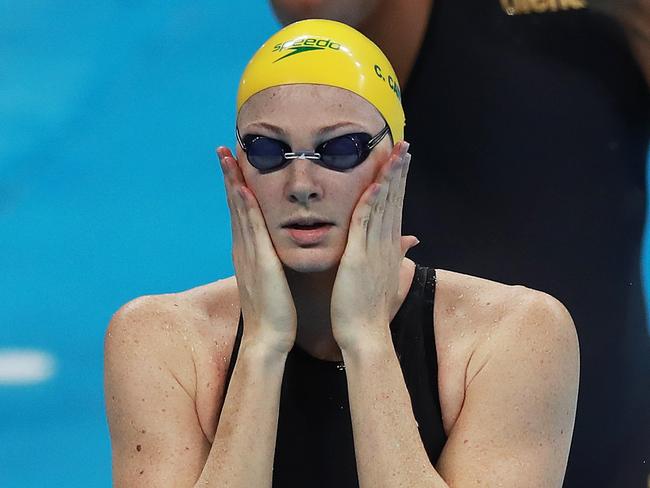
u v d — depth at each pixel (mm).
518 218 8883
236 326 7180
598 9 8078
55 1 25406
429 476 6477
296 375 7004
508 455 6617
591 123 8750
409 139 9055
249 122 6547
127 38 24203
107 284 18078
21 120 22266
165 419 6891
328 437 6938
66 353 16906
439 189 9031
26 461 14844
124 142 21453
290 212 6520
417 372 6852
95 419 15758
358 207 6547
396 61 8898
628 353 8969
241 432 6621
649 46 8133
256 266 6750
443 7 8773
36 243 19172
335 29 6750
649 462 9078
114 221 19547
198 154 20938
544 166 8828
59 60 23703
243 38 23922
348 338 6660
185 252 18688
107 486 14406
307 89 6418
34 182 20734
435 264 9039
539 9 8703
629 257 8969
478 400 6699
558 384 6844
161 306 7258
